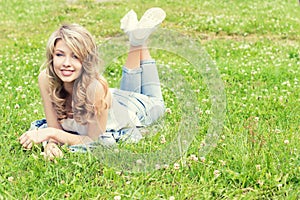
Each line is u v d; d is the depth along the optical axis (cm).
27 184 402
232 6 1384
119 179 413
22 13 1362
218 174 411
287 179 412
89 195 390
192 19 1222
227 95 627
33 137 462
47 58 467
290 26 1140
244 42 1022
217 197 391
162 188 403
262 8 1355
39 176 416
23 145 463
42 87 488
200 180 407
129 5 1405
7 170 426
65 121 492
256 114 563
